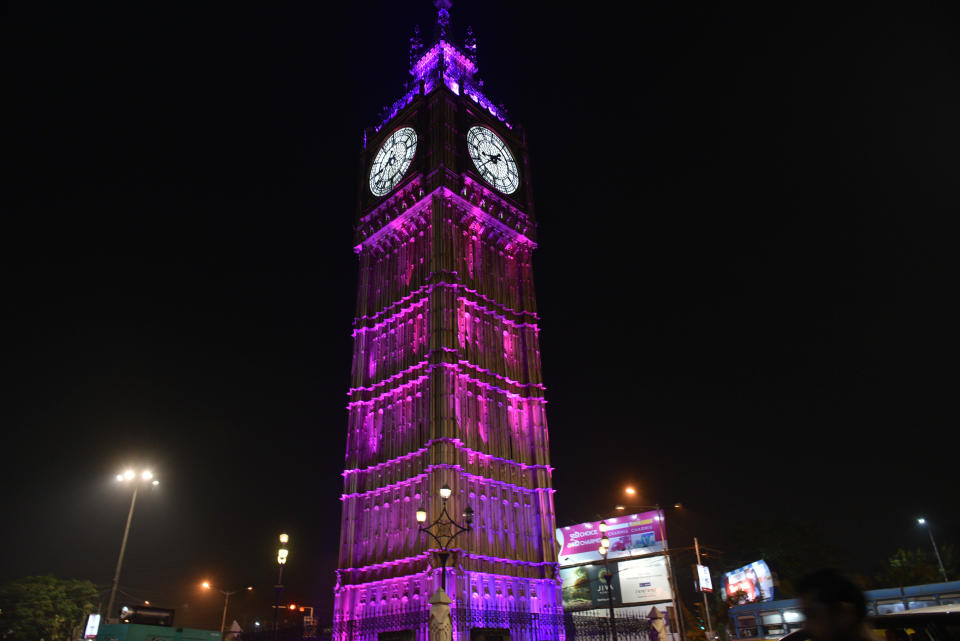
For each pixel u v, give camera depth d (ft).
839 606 19.01
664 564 236.43
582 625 164.55
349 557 193.47
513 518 194.70
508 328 223.30
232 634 159.74
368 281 235.81
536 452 207.92
